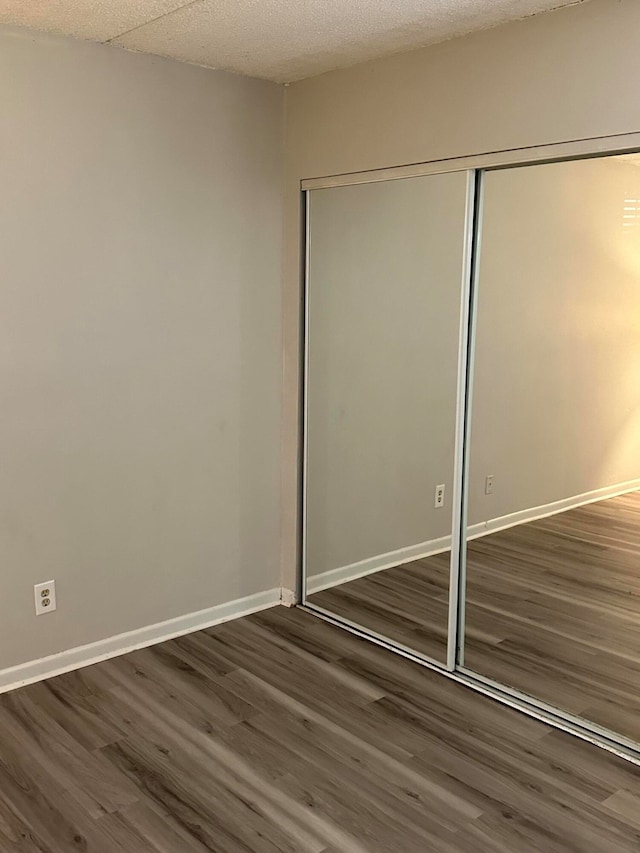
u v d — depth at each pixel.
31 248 2.78
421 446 3.16
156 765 2.49
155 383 3.17
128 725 2.71
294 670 3.12
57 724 2.71
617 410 2.61
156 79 3.01
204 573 3.47
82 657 3.11
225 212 3.31
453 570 3.10
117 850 2.13
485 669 3.07
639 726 2.69
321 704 2.87
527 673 2.96
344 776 2.46
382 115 3.05
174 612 3.39
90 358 2.97
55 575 2.99
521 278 2.79
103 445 3.05
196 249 3.23
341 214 3.31
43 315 2.83
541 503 2.88
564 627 2.88
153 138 3.04
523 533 2.95
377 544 3.38
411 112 2.95
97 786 2.39
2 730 2.66
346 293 3.34
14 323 2.77
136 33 2.72
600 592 2.79
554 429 2.79
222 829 2.22
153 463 3.21
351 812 2.29
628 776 2.48
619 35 2.33
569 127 2.49
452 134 2.83
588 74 2.42
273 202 3.48
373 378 3.29
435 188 2.96
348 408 3.41
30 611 2.95
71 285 2.89
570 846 2.17
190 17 2.55
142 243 3.06
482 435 3.00
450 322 3.00
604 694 2.78
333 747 2.61
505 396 2.93
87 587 3.09
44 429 2.89
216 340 3.35
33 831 2.20
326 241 3.39
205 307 3.29
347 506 3.47
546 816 2.29
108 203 2.95
